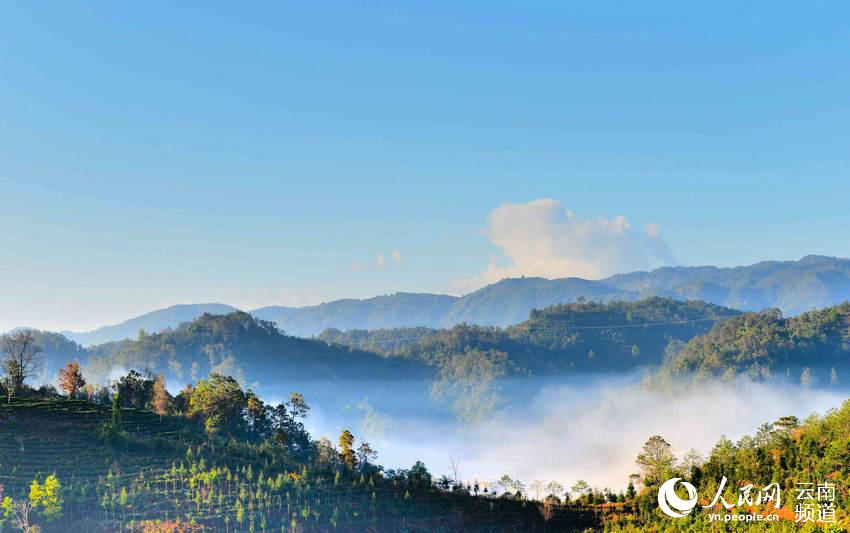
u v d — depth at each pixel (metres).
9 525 140.25
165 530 145.38
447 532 169.88
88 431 192.38
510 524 178.88
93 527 144.38
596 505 193.12
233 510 157.75
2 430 184.75
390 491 195.75
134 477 168.62
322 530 159.62
